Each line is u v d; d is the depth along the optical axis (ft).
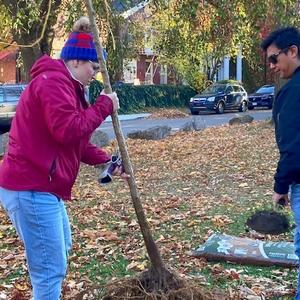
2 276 9.45
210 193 15.80
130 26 36.27
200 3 23.97
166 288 6.89
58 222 6.16
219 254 9.52
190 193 15.94
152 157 23.99
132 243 10.99
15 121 6.10
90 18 6.42
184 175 18.90
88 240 11.23
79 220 13.04
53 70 5.96
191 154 24.44
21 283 8.98
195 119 38.14
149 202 14.82
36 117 5.92
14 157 6.01
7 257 10.39
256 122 40.16
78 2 21.65
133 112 60.90
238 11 23.85
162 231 11.78
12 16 24.57
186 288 6.88
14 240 11.59
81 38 6.19
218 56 28.27
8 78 62.54
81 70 6.20
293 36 6.66
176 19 25.12
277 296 8.04
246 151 24.40
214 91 61.52
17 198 6.00
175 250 10.32
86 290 7.24
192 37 27.63
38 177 6.00
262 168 19.56
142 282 6.98
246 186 16.53
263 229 11.34
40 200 6.01
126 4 24.63
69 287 8.48
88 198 15.78
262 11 23.91
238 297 7.70
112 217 13.33
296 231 7.20
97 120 6.07
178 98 66.80
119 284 7.08
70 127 5.76
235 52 28.25
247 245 9.72
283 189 6.66
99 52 6.38
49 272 6.15
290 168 6.49
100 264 9.80
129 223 12.55
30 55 26.40
